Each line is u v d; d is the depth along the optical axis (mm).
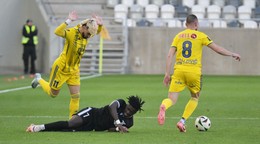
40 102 44906
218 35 91438
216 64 91500
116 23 96312
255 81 73625
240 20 93312
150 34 90750
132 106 27141
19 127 30141
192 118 35250
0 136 26328
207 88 61000
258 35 91500
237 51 91625
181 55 28609
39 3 92625
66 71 30109
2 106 41844
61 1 96938
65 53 29953
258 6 101500
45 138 25547
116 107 27047
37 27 92000
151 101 46406
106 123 27312
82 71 90062
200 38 28562
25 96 50156
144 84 65812
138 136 26656
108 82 69062
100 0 97875
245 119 34844
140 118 35000
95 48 90875
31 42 86125
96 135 26500
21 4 92000
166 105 27766
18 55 91875
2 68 90562
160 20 94250
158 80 73312
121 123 27188
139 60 91000
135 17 97938
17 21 91750
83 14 96938
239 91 57250
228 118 35375
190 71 28328
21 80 73250
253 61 91688
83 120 27406
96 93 53406
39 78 31734
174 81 28672
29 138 25578
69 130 27578
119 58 91688
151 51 90750
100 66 88812
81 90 56750
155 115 36688
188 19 28938
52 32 90188
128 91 55906
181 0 100625
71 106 30594
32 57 86562
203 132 28641
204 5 100562
